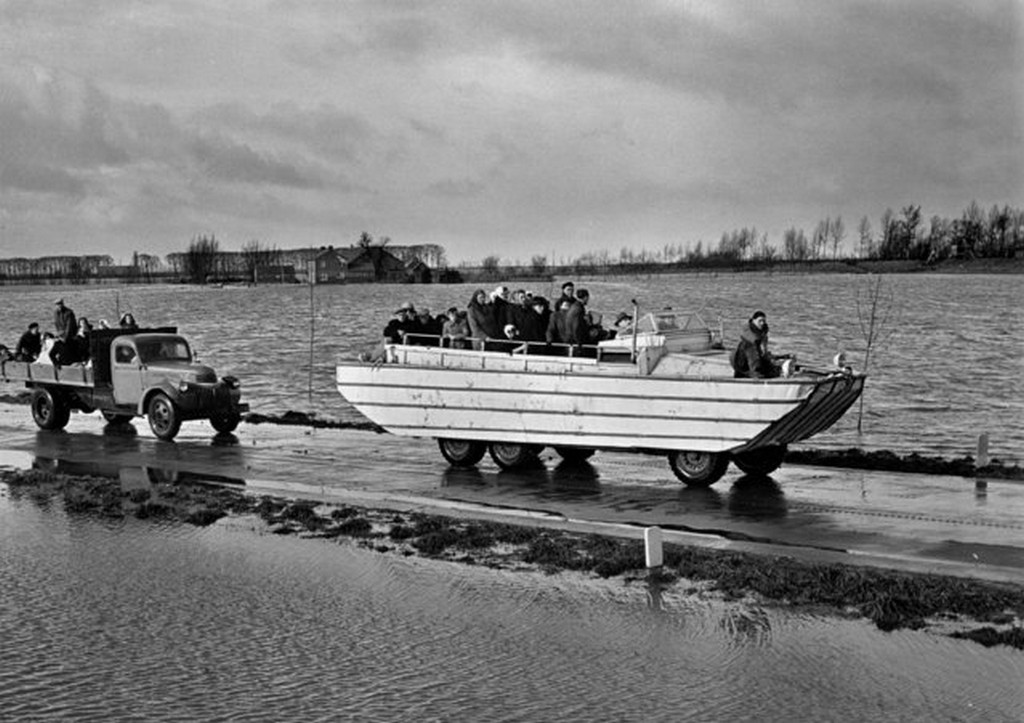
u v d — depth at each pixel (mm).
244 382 42469
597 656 10000
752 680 9328
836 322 76375
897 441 27172
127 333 25172
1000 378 43312
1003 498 15562
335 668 9984
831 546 12766
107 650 10594
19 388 38781
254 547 14125
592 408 17578
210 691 9531
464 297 131625
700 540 13352
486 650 10266
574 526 14375
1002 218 153375
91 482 18375
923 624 10250
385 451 21500
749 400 16125
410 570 12820
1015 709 8570
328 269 180875
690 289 137000
